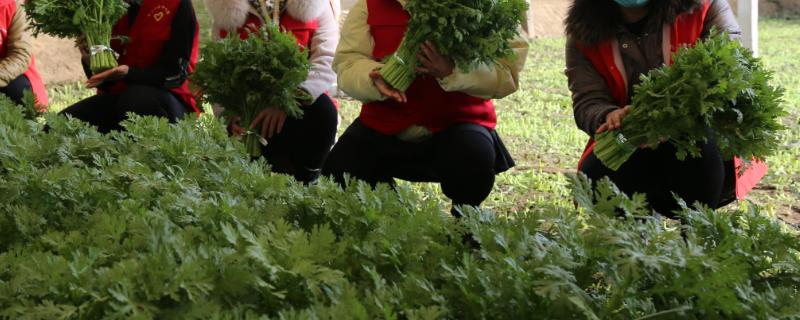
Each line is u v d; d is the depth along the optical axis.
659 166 3.97
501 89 4.00
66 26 4.61
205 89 4.32
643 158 3.96
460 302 2.01
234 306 1.94
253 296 2.00
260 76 4.22
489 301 1.96
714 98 3.37
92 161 3.28
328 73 4.73
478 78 3.87
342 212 2.52
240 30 4.68
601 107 3.93
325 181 2.76
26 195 2.74
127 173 2.80
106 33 4.67
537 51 13.60
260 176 2.92
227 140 3.47
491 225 2.33
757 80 3.45
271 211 2.60
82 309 1.86
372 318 1.88
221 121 3.73
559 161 6.73
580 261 2.12
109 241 2.23
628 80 4.02
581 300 1.88
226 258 2.03
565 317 1.93
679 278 1.97
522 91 10.08
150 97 4.80
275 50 4.23
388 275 2.24
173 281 1.90
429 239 2.29
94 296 1.86
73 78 10.08
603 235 2.02
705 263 1.92
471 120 4.10
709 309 1.96
